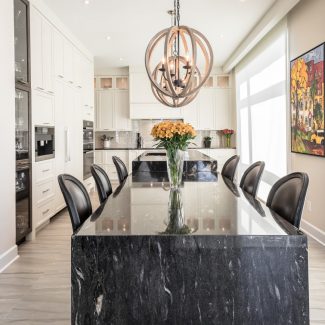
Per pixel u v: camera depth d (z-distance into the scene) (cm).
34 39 453
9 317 252
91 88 771
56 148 538
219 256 147
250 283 147
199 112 934
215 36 650
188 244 147
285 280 146
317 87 415
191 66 336
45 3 489
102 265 148
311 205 450
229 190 275
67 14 532
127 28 600
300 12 470
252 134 745
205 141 938
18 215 404
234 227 160
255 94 718
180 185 305
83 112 703
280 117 579
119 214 189
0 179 347
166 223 168
